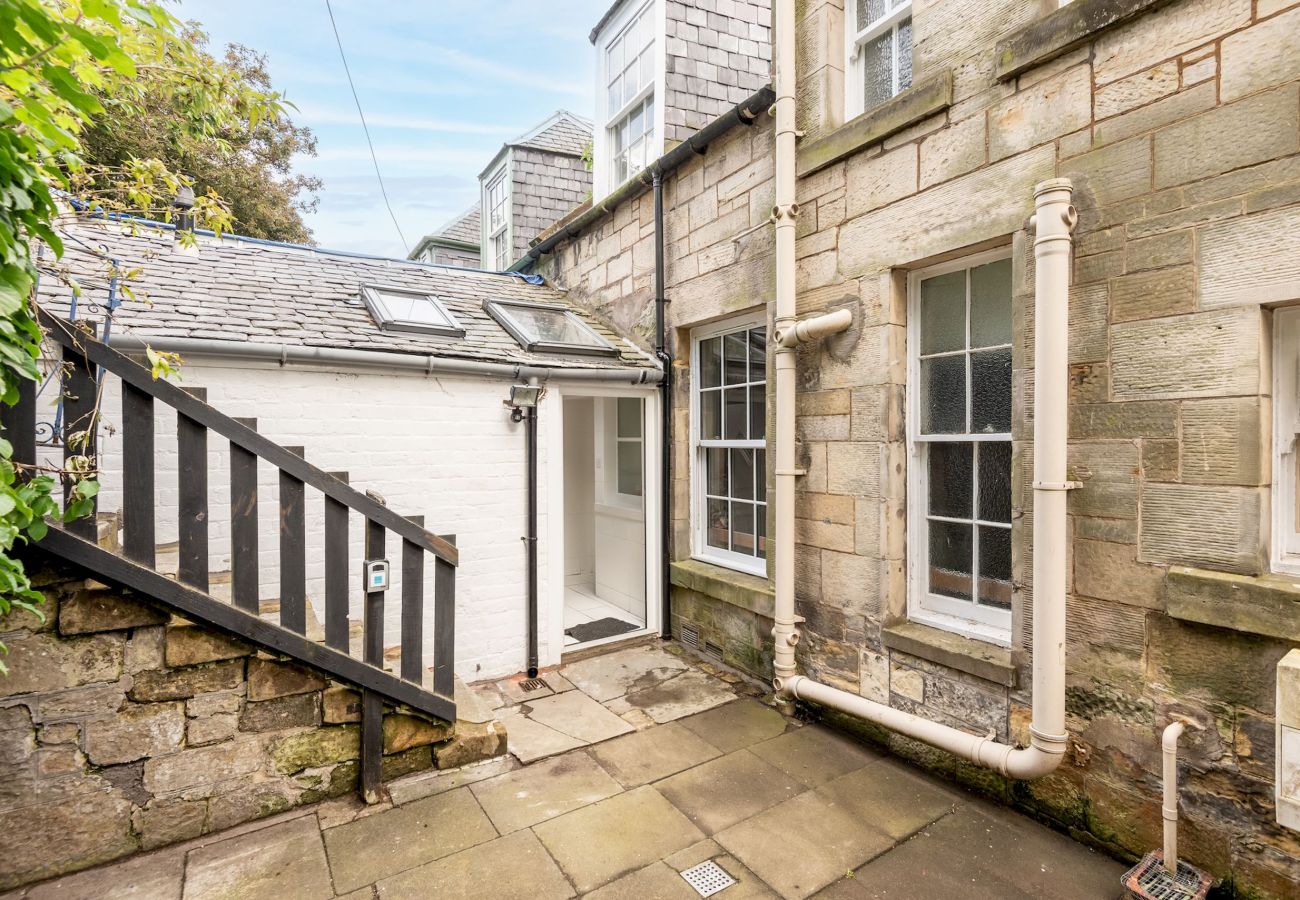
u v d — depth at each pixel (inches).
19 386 84.1
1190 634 86.3
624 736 137.2
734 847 99.1
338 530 110.0
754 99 154.9
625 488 237.1
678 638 198.5
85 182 112.0
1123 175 92.0
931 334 130.3
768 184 157.4
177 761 99.0
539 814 107.7
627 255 219.0
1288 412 83.3
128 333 128.1
